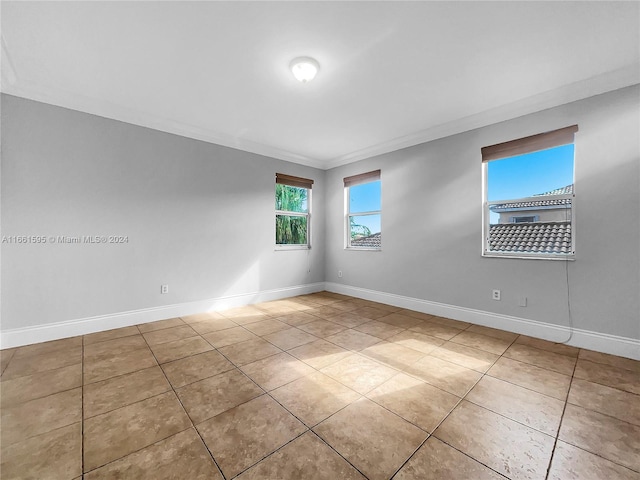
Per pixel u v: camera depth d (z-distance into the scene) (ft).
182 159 11.64
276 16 5.81
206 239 12.34
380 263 14.10
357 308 13.00
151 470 3.99
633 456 4.26
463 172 10.94
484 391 6.08
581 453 4.33
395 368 7.14
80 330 9.41
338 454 4.30
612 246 7.92
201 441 4.57
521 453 4.33
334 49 6.85
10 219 8.34
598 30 6.18
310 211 16.56
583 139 8.30
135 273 10.52
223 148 12.85
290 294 15.47
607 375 6.73
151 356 7.80
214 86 8.53
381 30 6.21
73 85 8.50
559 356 7.82
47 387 6.18
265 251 14.38
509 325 9.81
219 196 12.74
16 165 8.41
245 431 4.81
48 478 3.85
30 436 4.66
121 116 10.08
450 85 8.45
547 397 5.84
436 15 5.79
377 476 3.89
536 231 9.66
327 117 10.71
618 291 7.84
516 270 9.64
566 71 7.72
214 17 5.83
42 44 6.61
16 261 8.43
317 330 10.00
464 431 4.83
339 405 5.57
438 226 11.73
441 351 8.18
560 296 8.78
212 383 6.39
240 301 13.43
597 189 8.11
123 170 10.23
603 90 7.95
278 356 7.84
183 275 11.68
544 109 8.98
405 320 11.16
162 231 11.14
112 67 7.58
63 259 9.12
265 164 14.37
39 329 8.73
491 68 7.61
